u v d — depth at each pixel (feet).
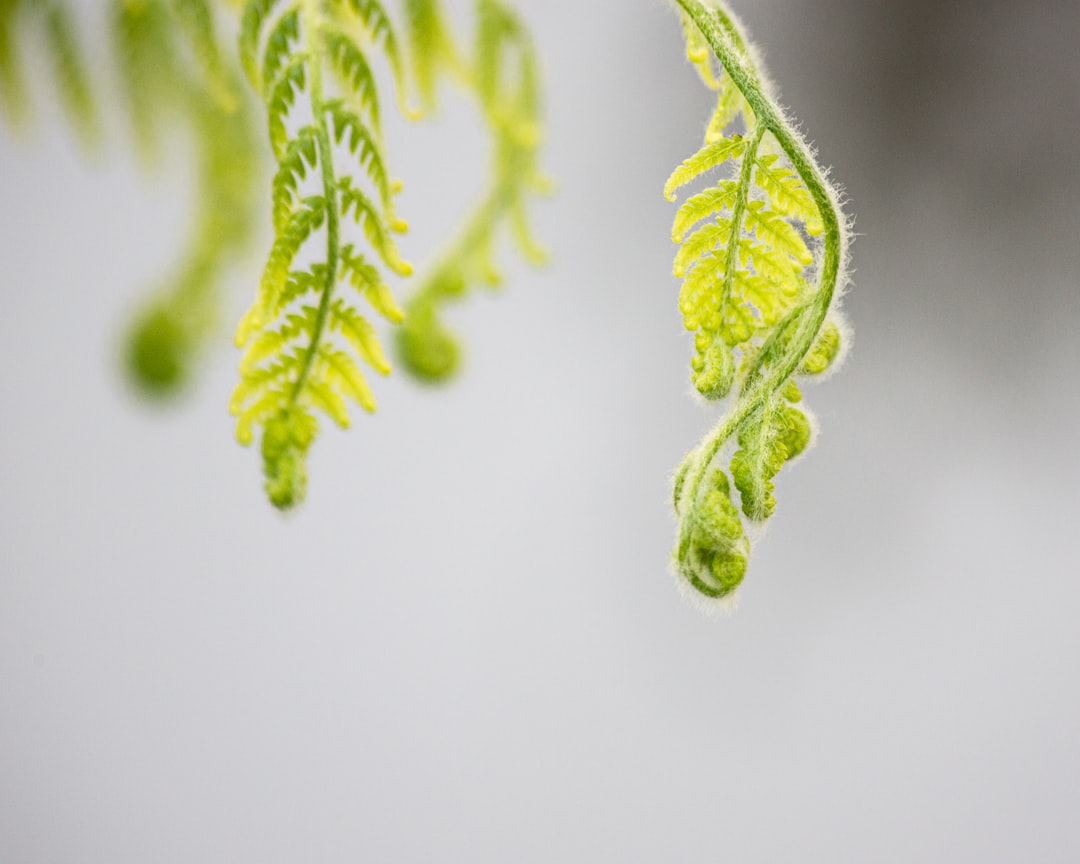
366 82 1.39
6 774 1.65
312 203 1.36
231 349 1.57
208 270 1.54
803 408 1.36
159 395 1.60
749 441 1.34
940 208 1.70
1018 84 1.66
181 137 1.46
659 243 1.69
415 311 1.64
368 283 1.36
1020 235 1.72
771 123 1.35
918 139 1.66
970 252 1.72
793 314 1.35
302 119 1.49
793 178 1.35
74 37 1.40
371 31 1.43
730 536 1.33
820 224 1.35
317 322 1.35
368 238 1.37
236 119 1.46
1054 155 1.69
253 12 1.38
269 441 1.35
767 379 1.35
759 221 1.36
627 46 1.64
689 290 1.36
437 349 1.65
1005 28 1.65
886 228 1.70
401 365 1.65
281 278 1.35
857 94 1.65
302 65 1.37
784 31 1.63
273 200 1.35
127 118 1.43
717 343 1.36
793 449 1.35
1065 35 1.65
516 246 1.65
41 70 1.40
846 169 1.66
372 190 1.46
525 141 1.62
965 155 1.68
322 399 1.35
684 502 1.34
